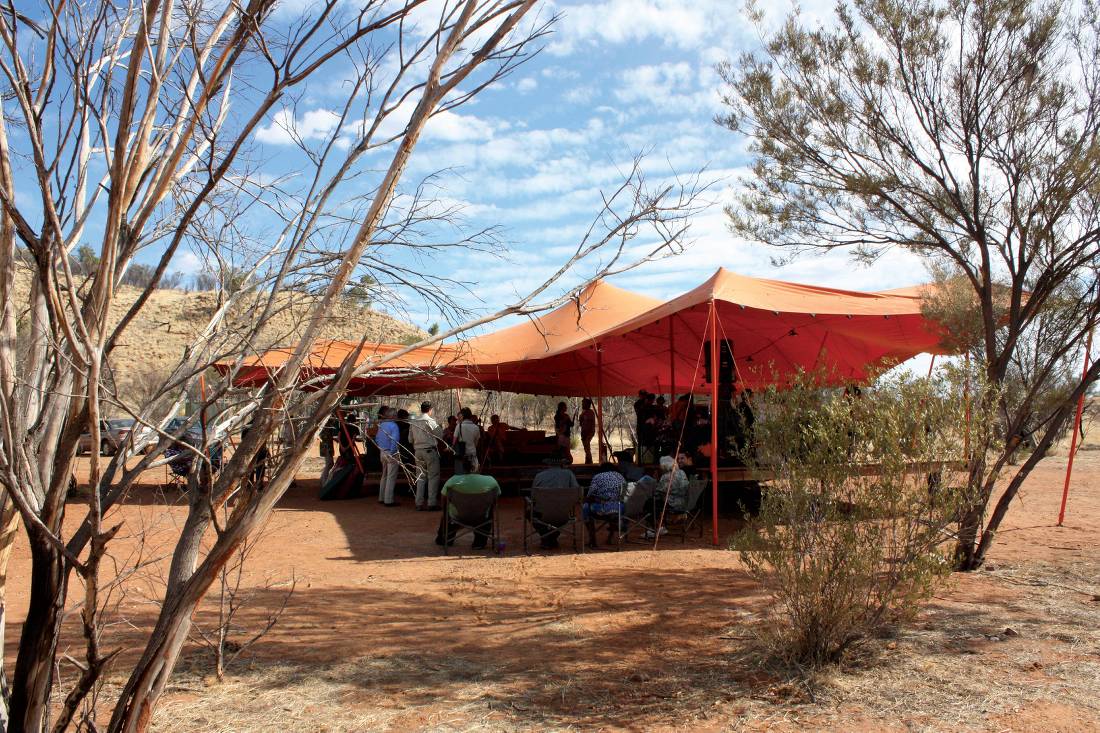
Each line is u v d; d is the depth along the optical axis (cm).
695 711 404
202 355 283
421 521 1158
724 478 1062
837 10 743
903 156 756
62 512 253
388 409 1329
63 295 265
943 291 809
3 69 222
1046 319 745
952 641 502
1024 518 1026
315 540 991
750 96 781
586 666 480
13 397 236
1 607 247
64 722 254
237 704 423
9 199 222
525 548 885
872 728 374
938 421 472
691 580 712
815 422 475
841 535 460
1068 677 429
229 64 264
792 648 471
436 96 260
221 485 255
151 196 256
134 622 574
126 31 277
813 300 1034
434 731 387
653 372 1855
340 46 271
